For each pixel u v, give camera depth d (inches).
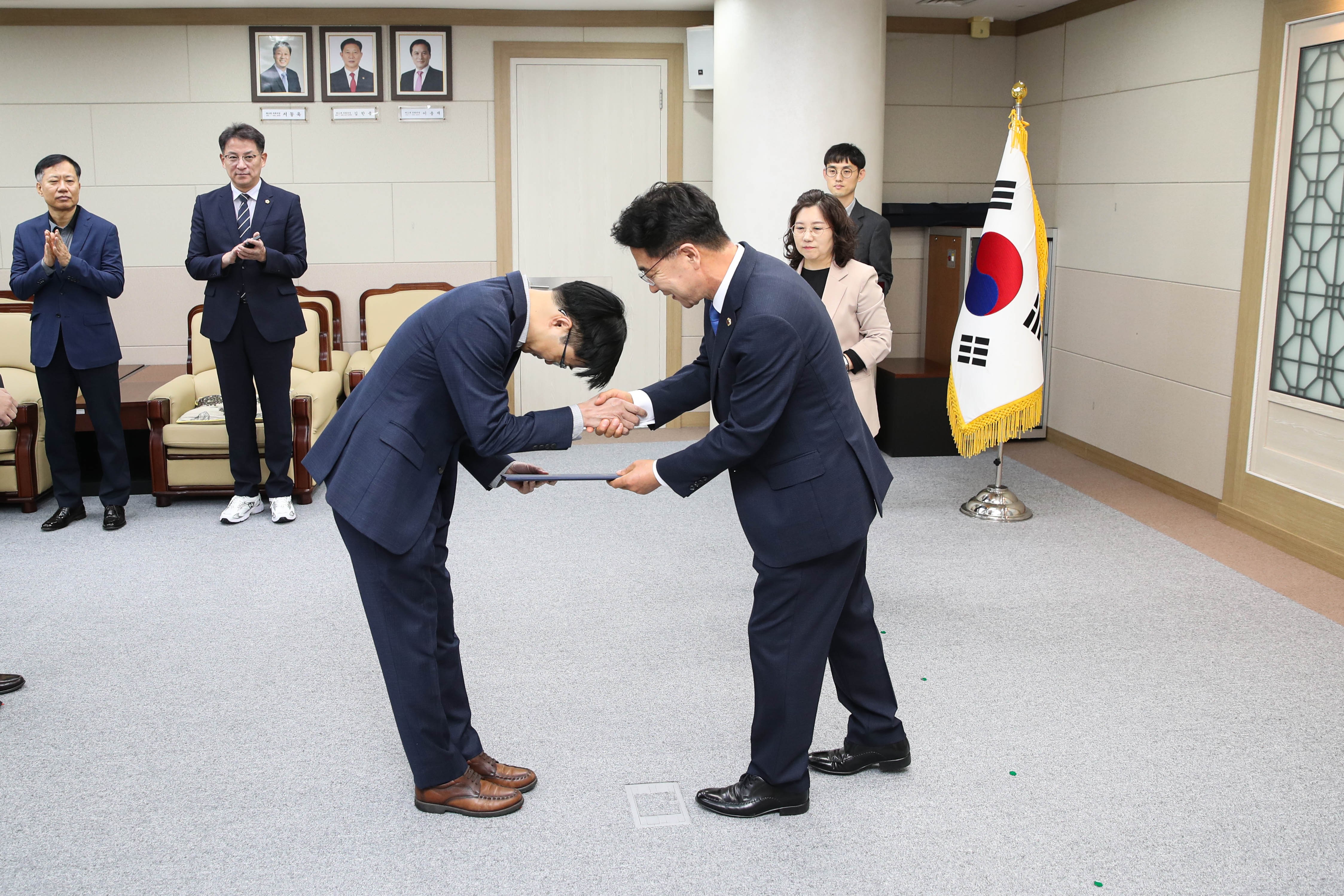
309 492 213.3
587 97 266.1
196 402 226.1
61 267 189.3
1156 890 94.3
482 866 97.8
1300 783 111.7
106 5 248.1
